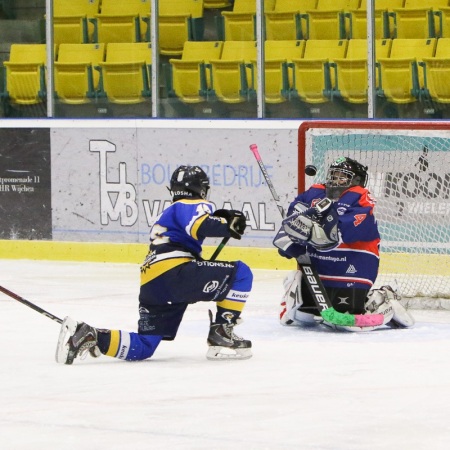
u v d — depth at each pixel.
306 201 19.77
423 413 13.27
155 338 16.73
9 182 31.91
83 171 31.05
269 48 30.27
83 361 16.86
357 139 25.39
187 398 14.19
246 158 29.36
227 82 30.75
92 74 32.00
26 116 32.88
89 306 22.95
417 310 22.05
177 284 16.45
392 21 29.06
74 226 31.23
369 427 12.62
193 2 30.86
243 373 15.80
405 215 25.19
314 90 29.94
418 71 28.86
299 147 22.77
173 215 16.59
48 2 32.16
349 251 19.41
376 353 17.33
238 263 16.81
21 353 17.59
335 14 29.58
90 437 12.34
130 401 14.05
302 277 19.73
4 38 33.12
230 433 12.43
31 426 12.85
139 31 31.69
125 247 30.62
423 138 24.97
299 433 12.38
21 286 26.06
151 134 30.30
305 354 17.30
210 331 16.89
